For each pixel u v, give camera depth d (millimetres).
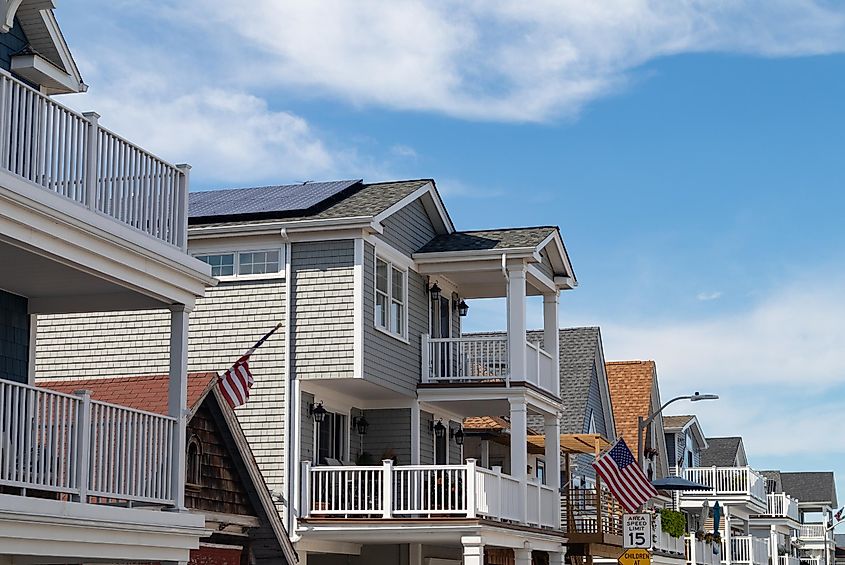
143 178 17188
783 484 101188
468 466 26766
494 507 27703
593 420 47469
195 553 22234
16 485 14500
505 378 30141
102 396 21859
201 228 27750
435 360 31203
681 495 58375
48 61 18188
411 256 30406
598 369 49031
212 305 28062
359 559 31188
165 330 28078
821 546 90312
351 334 27266
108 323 28438
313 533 26938
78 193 15859
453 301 33438
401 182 30812
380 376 28172
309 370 27375
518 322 30156
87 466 15750
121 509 16250
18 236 14656
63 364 28547
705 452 74750
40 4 17844
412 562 30953
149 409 21047
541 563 35219
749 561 58469
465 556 26469
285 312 27656
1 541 14367
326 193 29531
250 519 22828
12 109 15516
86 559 16516
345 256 27547
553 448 32875
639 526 30312
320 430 28812
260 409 27484
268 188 31828
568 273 33562
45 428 15703
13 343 18109
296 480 27125
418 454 30188
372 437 30484
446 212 31703
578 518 34812
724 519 58250
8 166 14852
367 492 28047
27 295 18219
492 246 30578
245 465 22781
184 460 17828
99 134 16297
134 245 16578
